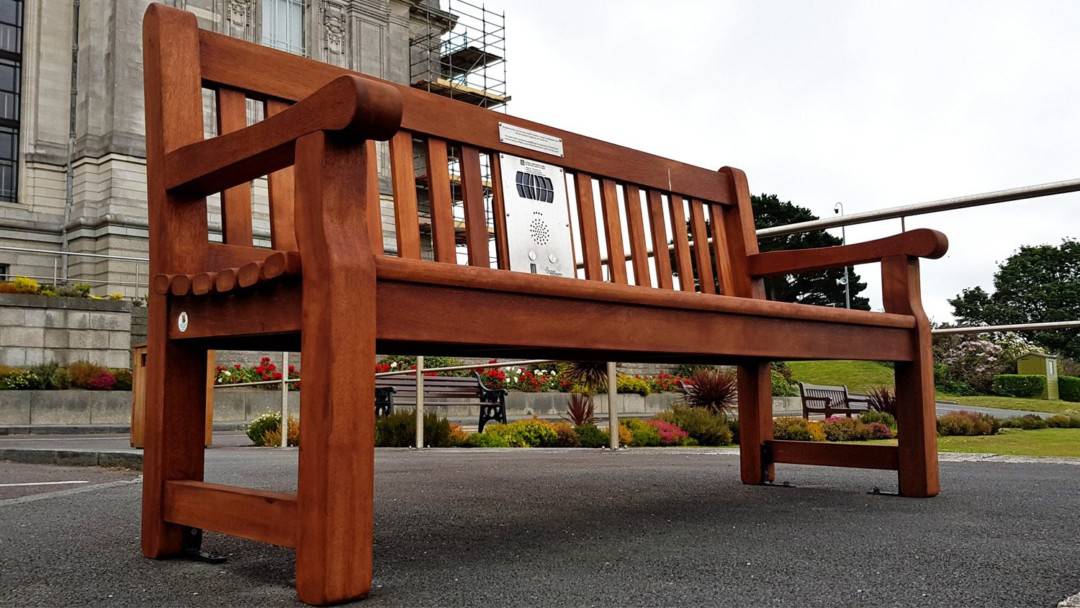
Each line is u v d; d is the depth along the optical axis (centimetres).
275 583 139
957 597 125
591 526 197
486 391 1243
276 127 137
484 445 775
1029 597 125
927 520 202
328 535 121
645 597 127
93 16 2259
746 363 282
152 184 169
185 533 163
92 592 133
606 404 1722
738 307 191
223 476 363
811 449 276
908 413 250
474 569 149
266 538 133
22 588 137
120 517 223
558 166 240
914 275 255
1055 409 1795
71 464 491
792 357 218
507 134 227
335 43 2730
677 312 179
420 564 153
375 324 127
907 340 250
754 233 300
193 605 125
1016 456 412
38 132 2258
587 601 124
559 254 233
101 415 1330
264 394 1451
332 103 125
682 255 275
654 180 268
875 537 179
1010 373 2581
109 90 2220
